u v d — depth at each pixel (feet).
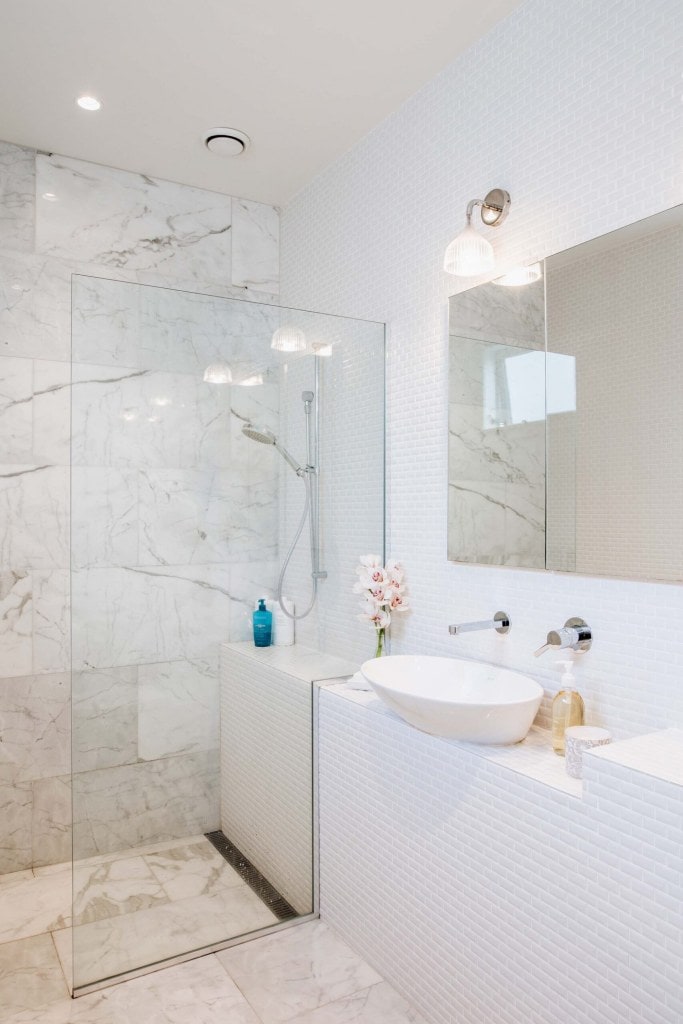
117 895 7.20
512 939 5.38
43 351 9.42
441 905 6.13
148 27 7.07
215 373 8.02
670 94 5.39
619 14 5.79
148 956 7.21
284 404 8.37
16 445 9.24
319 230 10.18
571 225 6.25
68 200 9.62
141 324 7.63
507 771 5.46
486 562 7.12
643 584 5.60
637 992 4.40
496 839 5.55
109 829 7.34
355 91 8.18
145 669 7.63
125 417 7.56
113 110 8.51
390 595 8.09
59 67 7.69
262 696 8.13
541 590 6.54
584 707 6.08
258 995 6.66
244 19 6.95
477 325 7.27
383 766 6.92
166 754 7.66
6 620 9.18
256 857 7.93
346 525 8.66
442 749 6.14
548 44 6.47
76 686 7.31
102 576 7.47
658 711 5.48
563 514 6.27
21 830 9.25
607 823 4.63
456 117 7.59
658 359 5.46
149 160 9.73
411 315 8.30
